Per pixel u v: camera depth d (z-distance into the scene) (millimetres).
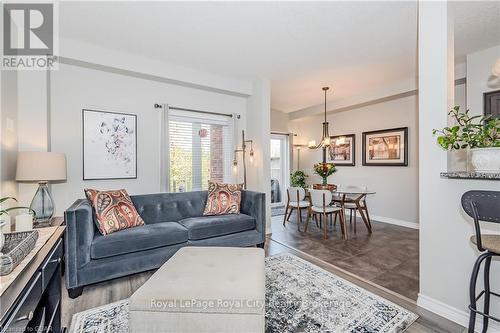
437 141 1822
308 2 2188
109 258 2250
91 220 2275
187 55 3256
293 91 4781
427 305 1914
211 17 2400
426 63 1923
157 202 3092
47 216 2344
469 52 3170
